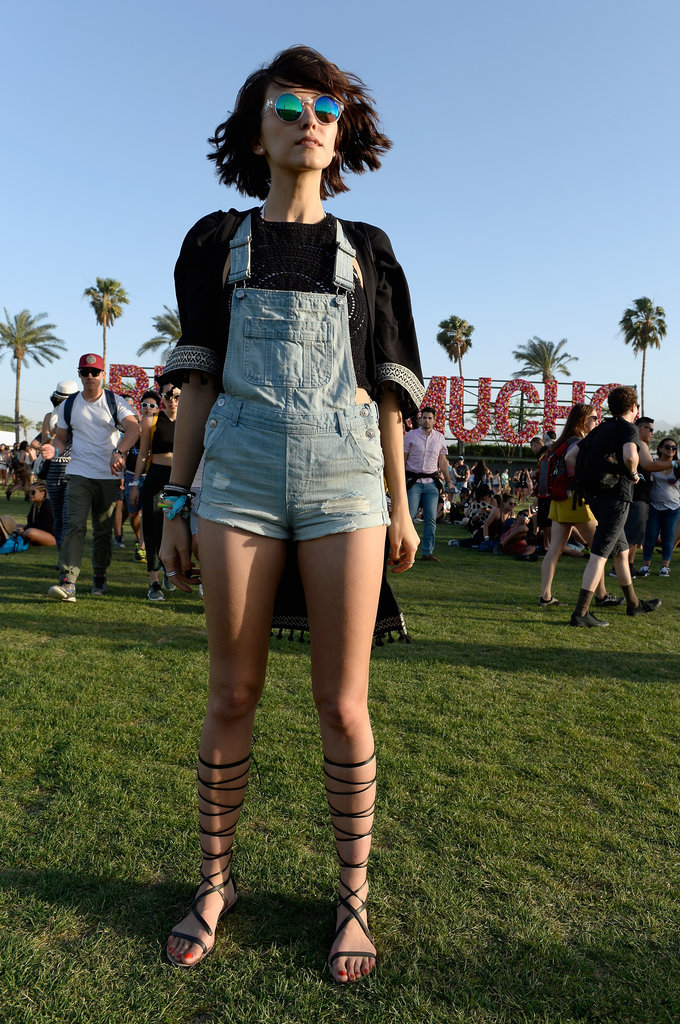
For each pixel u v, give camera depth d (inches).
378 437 61.8
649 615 232.5
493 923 67.4
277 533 60.0
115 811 85.5
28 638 168.6
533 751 110.2
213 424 61.1
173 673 142.3
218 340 64.3
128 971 59.9
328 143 61.7
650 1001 57.8
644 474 324.5
